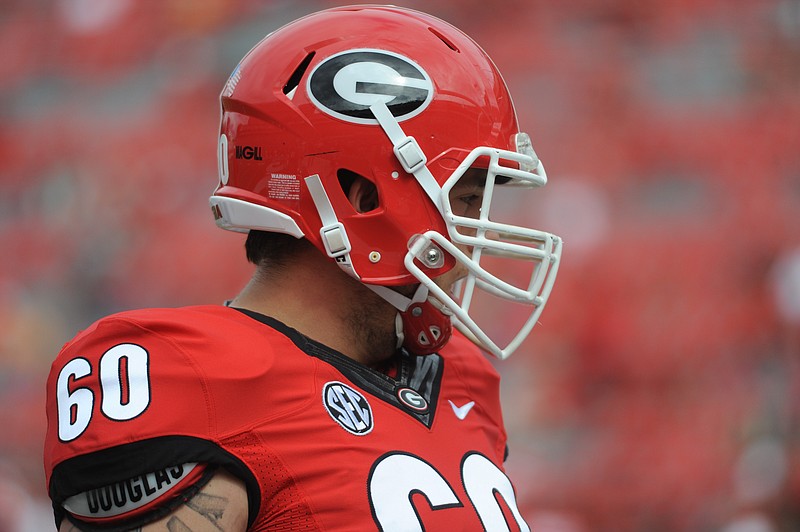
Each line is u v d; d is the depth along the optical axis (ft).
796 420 53.88
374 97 14.10
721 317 62.23
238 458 12.15
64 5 109.40
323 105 14.11
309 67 14.32
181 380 12.28
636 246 70.08
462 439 14.71
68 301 81.25
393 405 13.91
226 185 15.02
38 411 66.44
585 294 65.87
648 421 57.11
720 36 86.38
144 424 11.95
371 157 14.07
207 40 100.89
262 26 100.37
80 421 12.20
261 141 14.35
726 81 83.51
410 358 15.51
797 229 68.18
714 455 53.16
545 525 52.08
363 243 14.12
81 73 104.73
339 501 12.43
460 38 15.43
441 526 12.99
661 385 59.52
